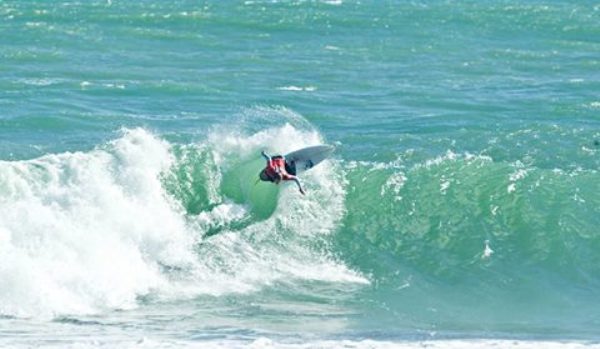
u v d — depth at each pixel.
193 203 87.31
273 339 67.50
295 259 84.31
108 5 167.12
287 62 139.50
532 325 74.19
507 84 131.00
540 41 157.00
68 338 66.75
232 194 88.31
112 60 136.62
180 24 157.75
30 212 79.12
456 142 104.38
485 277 82.88
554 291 81.31
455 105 120.06
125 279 78.56
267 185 88.38
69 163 84.75
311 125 110.12
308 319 73.81
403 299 79.19
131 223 82.50
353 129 109.12
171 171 88.56
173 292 78.31
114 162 86.31
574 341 68.75
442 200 90.50
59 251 77.88
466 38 156.50
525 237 87.44
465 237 87.38
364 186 91.31
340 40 153.00
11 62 132.25
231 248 84.25
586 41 158.12
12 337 67.00
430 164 93.94
